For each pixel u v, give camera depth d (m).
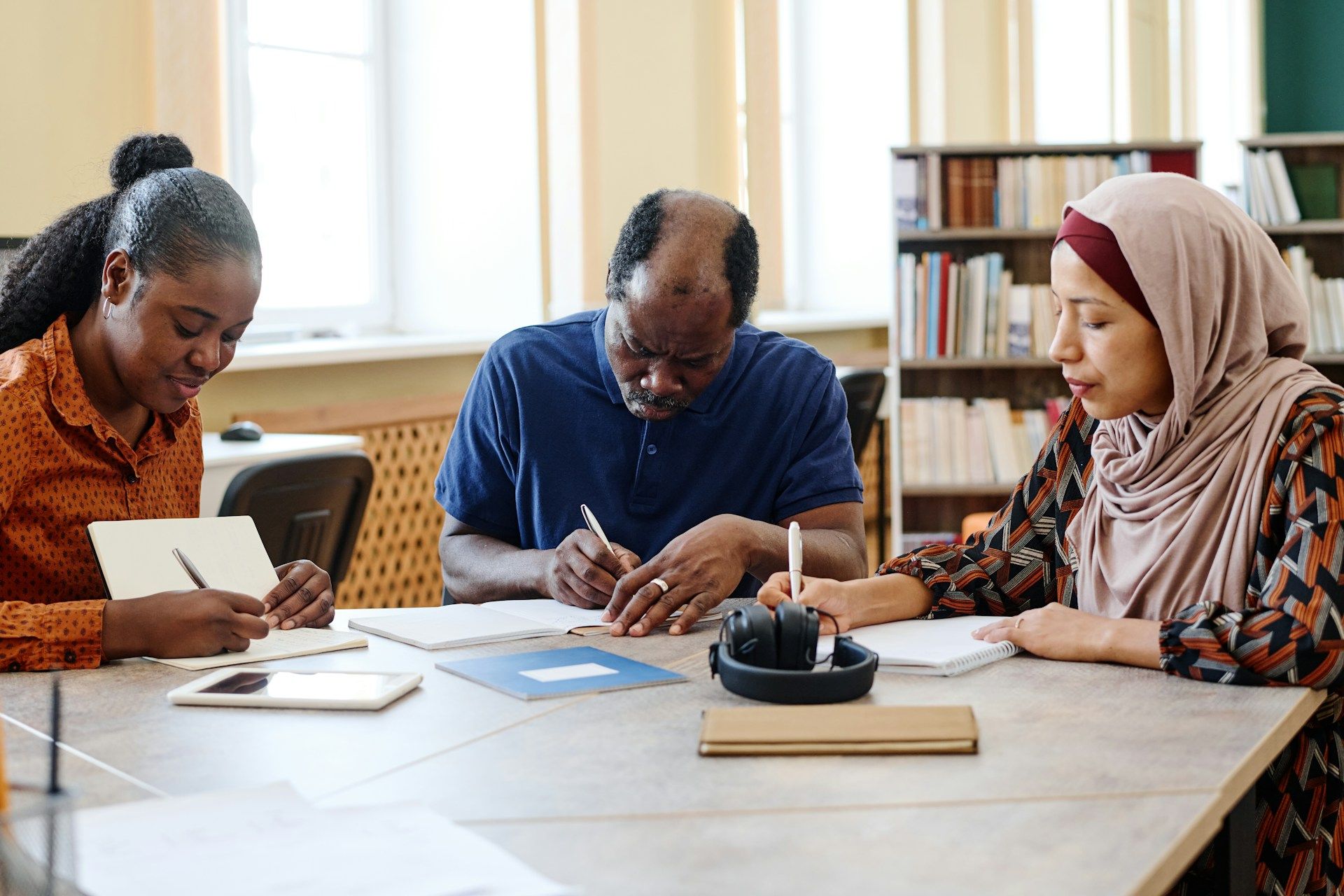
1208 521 1.59
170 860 0.93
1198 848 1.01
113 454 1.74
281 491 2.62
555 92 4.75
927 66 6.93
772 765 1.16
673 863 0.94
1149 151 4.47
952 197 4.55
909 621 1.75
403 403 4.32
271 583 1.77
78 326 1.73
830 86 6.98
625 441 2.15
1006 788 1.09
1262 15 10.85
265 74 4.39
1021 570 1.81
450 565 2.17
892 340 4.59
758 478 2.18
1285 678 1.38
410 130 4.90
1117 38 9.25
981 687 1.42
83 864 0.92
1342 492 1.45
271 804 1.04
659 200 1.83
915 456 4.61
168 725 1.30
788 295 7.09
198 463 1.95
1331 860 1.48
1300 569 1.42
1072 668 1.50
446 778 1.14
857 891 0.89
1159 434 1.60
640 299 1.80
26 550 1.68
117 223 1.67
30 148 3.31
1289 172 4.55
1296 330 1.61
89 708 1.36
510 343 2.23
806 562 1.97
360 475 2.84
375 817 1.01
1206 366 1.58
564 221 4.77
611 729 1.28
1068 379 1.64
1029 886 0.90
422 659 1.59
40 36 3.31
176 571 1.67
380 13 4.84
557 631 1.73
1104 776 1.12
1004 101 7.65
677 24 5.43
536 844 0.98
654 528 2.16
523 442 2.17
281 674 1.46
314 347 4.02
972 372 4.68
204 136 3.63
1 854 0.74
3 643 1.51
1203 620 1.45
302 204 4.55
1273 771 1.48
